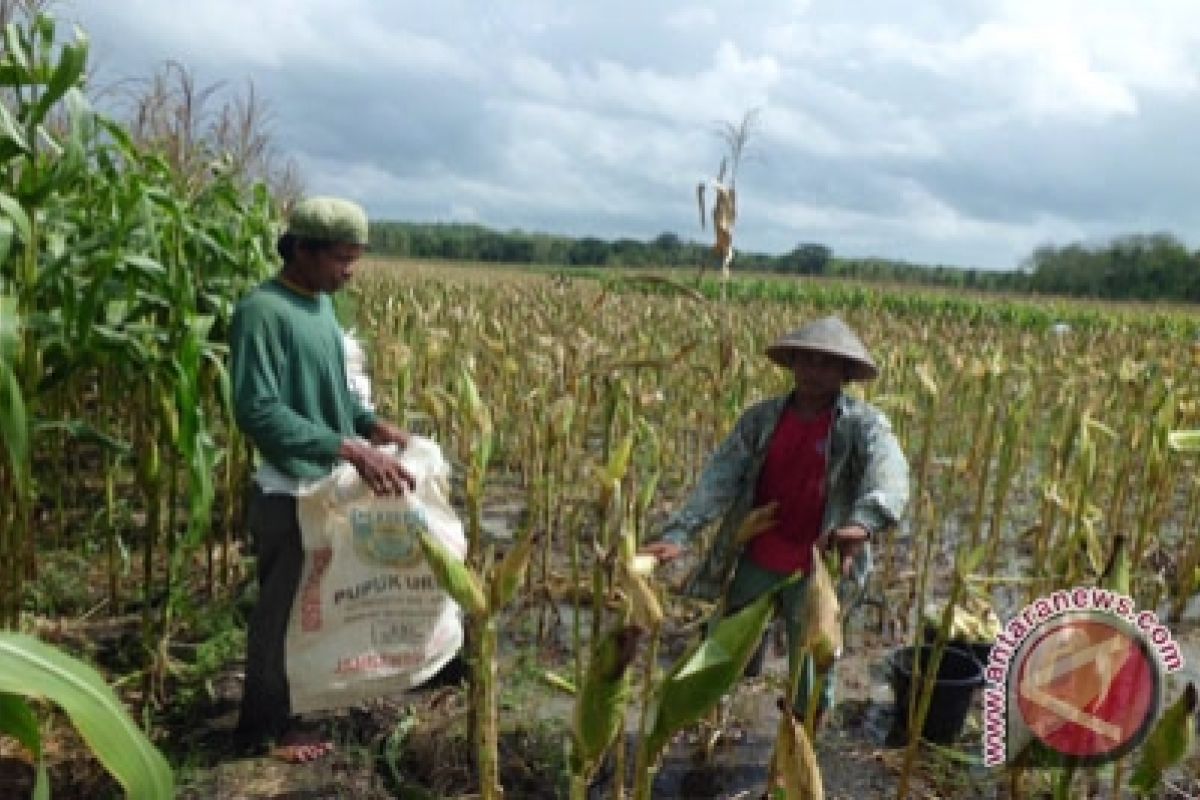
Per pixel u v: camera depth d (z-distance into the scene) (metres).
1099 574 2.91
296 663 3.25
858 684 4.27
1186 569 4.95
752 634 1.50
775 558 3.30
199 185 6.02
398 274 24.73
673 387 7.54
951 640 4.04
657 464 4.73
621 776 1.91
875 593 5.29
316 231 3.19
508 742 3.55
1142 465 5.86
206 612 4.47
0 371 2.71
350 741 3.52
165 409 3.91
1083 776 3.35
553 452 4.98
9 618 3.51
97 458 6.77
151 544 3.94
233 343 3.16
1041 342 14.22
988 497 7.21
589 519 5.73
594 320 10.33
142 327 3.82
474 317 9.33
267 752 3.42
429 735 3.54
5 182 3.33
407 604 3.34
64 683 1.45
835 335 3.08
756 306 18.11
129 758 1.46
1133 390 6.04
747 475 3.33
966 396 7.46
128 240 3.98
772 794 2.62
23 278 3.33
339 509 3.24
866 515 2.88
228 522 4.86
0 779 3.09
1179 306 53.03
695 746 3.66
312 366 3.26
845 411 3.16
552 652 4.36
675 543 3.22
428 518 3.36
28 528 4.12
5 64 3.12
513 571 1.73
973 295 39.97
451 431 6.33
